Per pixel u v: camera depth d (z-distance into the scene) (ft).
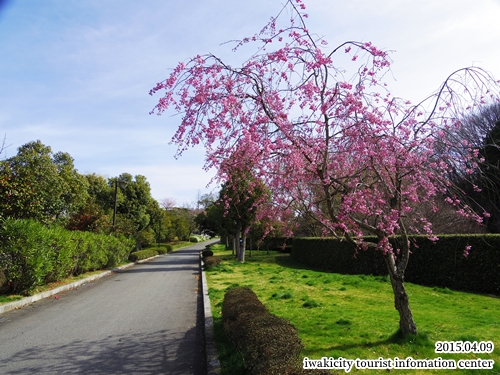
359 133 15.60
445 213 37.45
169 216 166.40
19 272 32.60
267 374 10.12
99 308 29.25
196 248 166.61
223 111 16.69
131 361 16.72
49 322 24.47
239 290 23.59
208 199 91.04
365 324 20.24
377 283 37.19
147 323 24.02
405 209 17.22
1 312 27.63
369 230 16.72
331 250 56.34
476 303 27.17
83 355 17.57
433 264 37.09
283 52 16.98
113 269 62.23
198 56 17.02
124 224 88.07
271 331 13.00
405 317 16.85
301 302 27.50
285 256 90.58
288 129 16.43
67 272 44.70
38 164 54.19
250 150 16.87
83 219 73.51
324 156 16.39
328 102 16.22
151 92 17.12
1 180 39.01
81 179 72.59
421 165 15.80
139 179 120.26
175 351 18.16
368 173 16.62
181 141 17.51
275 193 19.60
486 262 32.42
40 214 45.62
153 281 47.75
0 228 32.94
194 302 31.81
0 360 16.92
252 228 65.98
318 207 19.27
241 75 17.21
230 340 16.66
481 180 17.07
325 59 16.22
